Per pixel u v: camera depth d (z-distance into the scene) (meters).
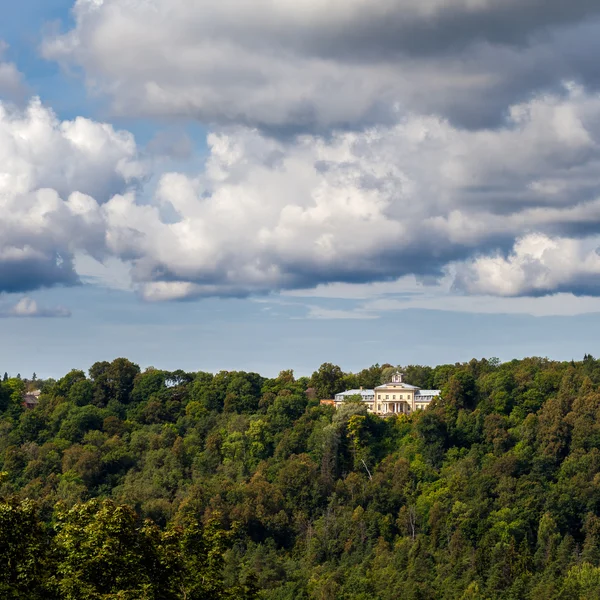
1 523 123.31
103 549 127.25
